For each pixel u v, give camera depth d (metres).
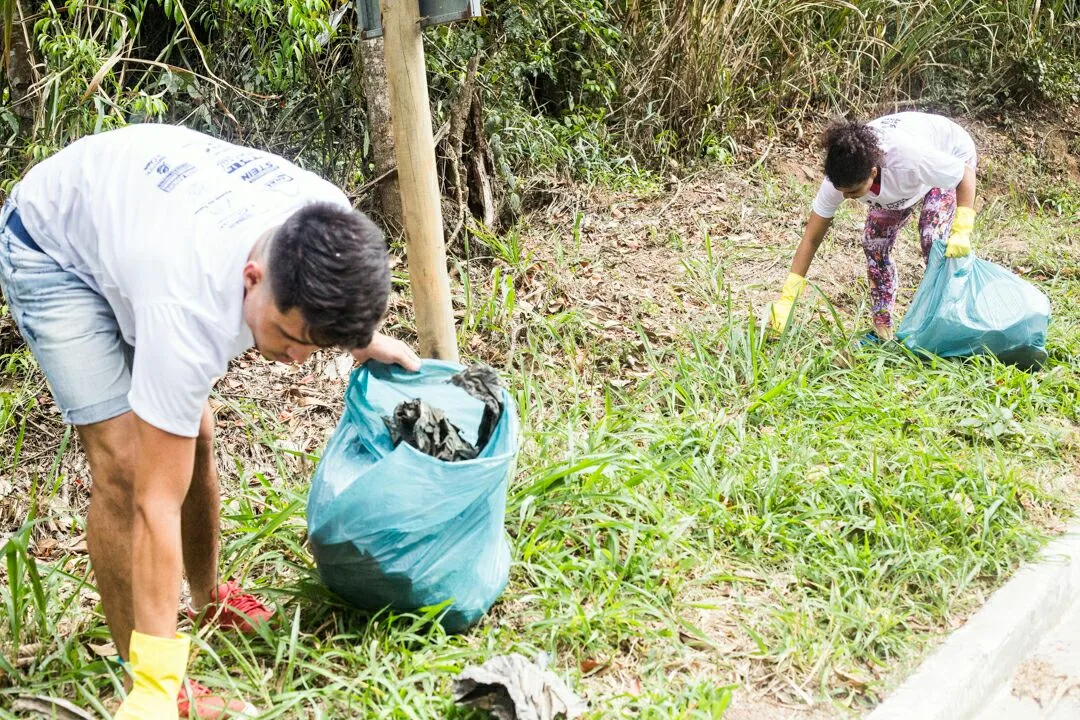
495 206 5.84
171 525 2.13
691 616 3.07
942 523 3.54
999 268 4.87
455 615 2.85
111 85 5.10
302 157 5.77
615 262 5.80
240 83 5.75
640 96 7.50
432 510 2.67
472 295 5.05
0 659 2.61
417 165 3.34
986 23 9.02
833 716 2.73
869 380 4.62
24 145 4.66
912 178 4.75
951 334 4.77
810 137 8.16
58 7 5.23
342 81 5.64
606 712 2.63
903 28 8.64
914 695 2.80
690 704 2.67
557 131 6.97
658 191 6.92
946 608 3.19
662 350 4.81
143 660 2.15
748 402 4.32
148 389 2.04
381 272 1.99
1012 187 7.73
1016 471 3.92
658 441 3.89
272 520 3.15
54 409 3.99
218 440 3.90
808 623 3.04
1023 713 3.00
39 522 3.51
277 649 2.72
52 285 2.26
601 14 7.03
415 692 2.61
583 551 3.35
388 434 2.85
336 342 2.03
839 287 5.87
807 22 8.26
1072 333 5.21
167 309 2.03
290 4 4.66
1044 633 3.34
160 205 2.13
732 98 7.75
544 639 2.88
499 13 6.60
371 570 2.70
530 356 4.64
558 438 3.92
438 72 5.91
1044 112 9.08
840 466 3.78
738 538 3.44
